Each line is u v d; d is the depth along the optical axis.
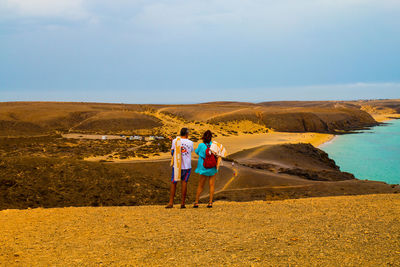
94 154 72.25
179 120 194.00
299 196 36.47
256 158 77.44
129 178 42.50
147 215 7.90
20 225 6.79
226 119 195.00
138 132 143.50
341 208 8.20
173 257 4.61
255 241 5.30
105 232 6.18
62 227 6.61
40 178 34.22
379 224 6.11
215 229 6.28
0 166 34.25
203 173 9.01
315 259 4.32
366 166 76.38
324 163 79.88
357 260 4.21
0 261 4.51
